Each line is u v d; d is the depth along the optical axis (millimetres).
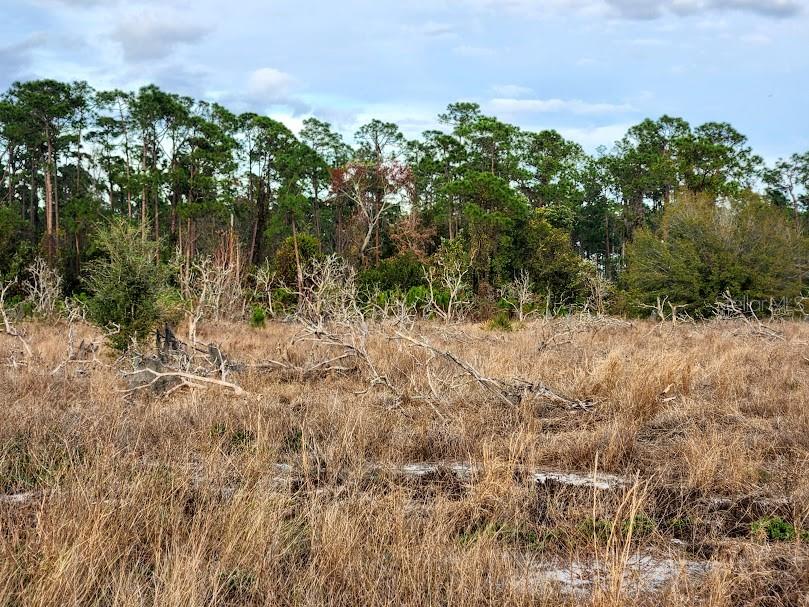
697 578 3910
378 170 43438
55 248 39562
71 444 6031
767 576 3820
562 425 7445
